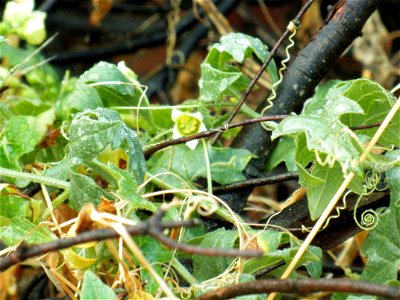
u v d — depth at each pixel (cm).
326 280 30
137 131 44
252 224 38
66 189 38
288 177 41
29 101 50
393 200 37
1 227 37
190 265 40
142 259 32
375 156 37
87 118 37
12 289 46
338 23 44
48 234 37
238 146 44
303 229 38
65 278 37
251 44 42
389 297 30
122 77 45
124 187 35
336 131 34
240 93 49
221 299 31
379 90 38
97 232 30
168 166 43
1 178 41
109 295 32
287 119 36
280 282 31
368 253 37
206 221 41
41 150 45
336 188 37
